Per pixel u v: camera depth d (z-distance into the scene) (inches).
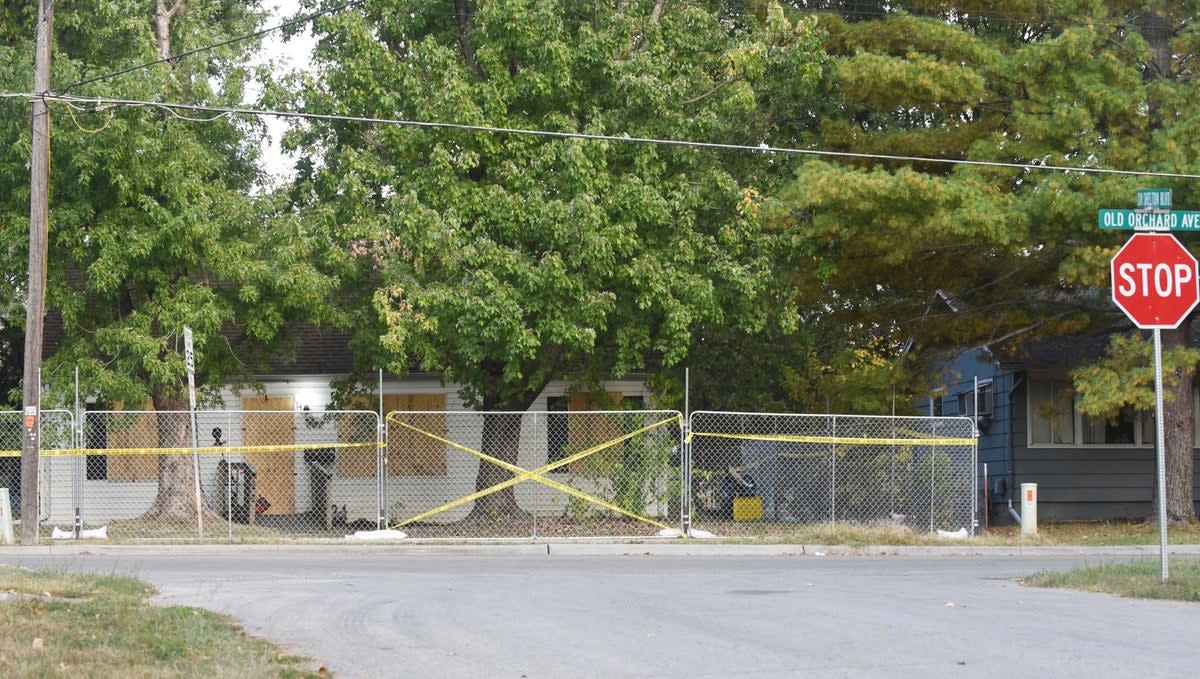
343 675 478.3
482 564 987.3
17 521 1346.0
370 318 1300.4
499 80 1221.1
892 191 1167.6
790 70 1310.3
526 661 504.1
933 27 1272.1
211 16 1364.4
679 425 1249.4
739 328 1343.5
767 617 626.8
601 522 1284.4
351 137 1306.6
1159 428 737.6
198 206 1206.9
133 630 527.5
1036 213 1189.7
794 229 1263.5
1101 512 1658.5
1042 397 1654.8
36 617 552.7
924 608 661.9
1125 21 1328.7
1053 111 1222.9
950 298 1423.5
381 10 1277.1
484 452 1380.4
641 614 640.4
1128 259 748.6
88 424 1268.5
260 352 1366.9
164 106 1057.5
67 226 1211.2
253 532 1238.3
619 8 1300.4
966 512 1250.6
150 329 1248.2
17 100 1207.6
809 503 1334.9
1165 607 664.4
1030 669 476.7
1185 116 1208.8
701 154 1272.1
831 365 1551.4
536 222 1179.3
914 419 1242.6
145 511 1510.8
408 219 1164.5
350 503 1505.9
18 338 1676.9
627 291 1226.0
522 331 1157.7
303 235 1219.9
